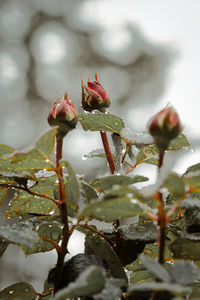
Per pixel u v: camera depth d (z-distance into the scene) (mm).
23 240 494
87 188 515
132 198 469
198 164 528
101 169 1267
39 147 490
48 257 1396
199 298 458
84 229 548
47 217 526
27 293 545
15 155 484
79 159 1302
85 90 583
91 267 451
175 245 498
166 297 466
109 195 471
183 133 562
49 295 551
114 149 592
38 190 552
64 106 521
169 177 451
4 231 496
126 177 501
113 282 474
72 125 522
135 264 573
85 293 457
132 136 547
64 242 509
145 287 444
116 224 543
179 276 463
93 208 464
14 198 559
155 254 568
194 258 497
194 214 525
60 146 522
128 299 505
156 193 466
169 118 486
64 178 532
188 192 462
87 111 584
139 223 539
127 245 534
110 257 519
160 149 489
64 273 506
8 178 532
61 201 514
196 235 509
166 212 472
